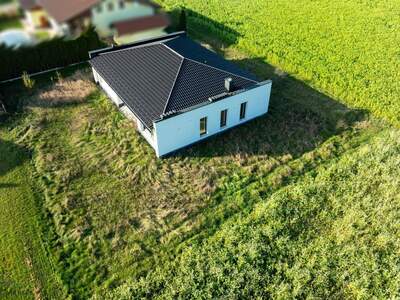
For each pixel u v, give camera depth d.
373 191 26.22
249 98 30.81
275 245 22.81
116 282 21.42
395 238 23.14
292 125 32.25
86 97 35.72
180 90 29.25
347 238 23.12
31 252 22.89
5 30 35.41
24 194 26.45
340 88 35.47
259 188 26.77
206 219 24.69
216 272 21.31
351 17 51.03
